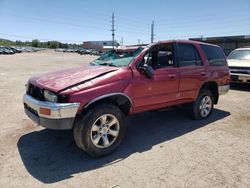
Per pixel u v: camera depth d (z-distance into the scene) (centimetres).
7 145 427
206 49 579
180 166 364
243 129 521
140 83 426
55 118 348
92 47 9881
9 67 2017
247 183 322
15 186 311
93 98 366
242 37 3128
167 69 475
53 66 2188
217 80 595
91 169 354
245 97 850
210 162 376
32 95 409
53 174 339
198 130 513
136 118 591
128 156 394
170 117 600
